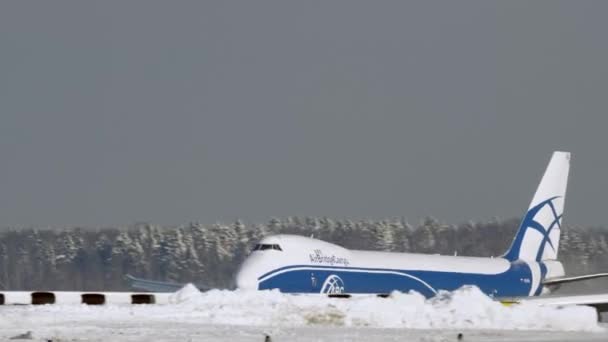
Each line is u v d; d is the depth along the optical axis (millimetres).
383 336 105062
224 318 119938
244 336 102938
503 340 104750
